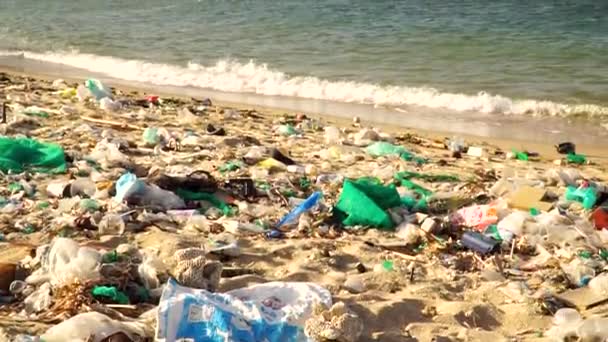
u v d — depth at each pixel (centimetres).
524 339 538
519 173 1040
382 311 559
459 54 2164
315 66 2022
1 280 566
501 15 2891
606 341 522
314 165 1016
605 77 1841
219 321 484
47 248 608
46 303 530
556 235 741
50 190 798
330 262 657
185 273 550
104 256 598
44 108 1286
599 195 862
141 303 541
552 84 1781
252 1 3503
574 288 629
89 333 466
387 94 1714
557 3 3150
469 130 1421
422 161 1092
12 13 3388
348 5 3250
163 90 1784
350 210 774
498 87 1758
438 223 749
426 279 635
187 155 1003
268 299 534
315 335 488
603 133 1410
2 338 470
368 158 1081
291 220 759
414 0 3350
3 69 2056
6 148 900
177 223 729
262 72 1961
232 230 718
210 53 2248
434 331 538
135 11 3350
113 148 968
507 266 674
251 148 1048
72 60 2223
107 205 754
